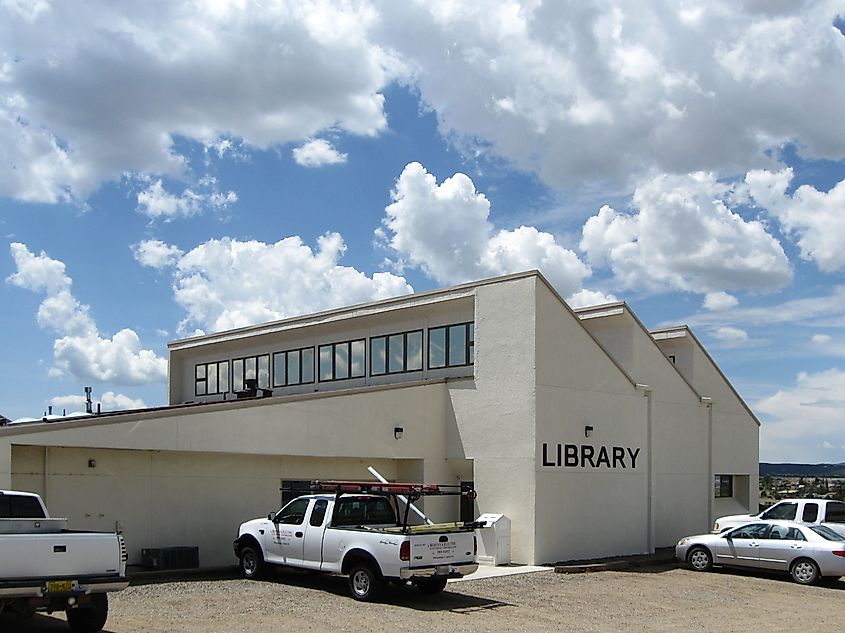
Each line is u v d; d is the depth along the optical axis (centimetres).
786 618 1571
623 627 1432
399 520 1761
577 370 2362
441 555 1576
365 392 2262
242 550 1838
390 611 1490
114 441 1803
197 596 1593
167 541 1953
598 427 2406
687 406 2809
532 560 2175
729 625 1484
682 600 1758
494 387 2319
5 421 2386
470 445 2356
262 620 1376
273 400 2077
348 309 2803
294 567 1723
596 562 2272
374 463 2367
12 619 1352
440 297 2503
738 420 3150
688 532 2745
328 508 1683
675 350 3075
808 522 2344
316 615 1434
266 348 3184
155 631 1268
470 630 1343
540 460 2217
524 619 1466
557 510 2252
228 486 2064
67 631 1259
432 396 2416
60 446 1767
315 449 2142
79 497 1827
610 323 2659
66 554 1161
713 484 2894
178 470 1988
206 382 3438
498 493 2272
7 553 1111
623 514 2461
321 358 2952
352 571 1603
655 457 2617
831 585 2034
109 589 1192
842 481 8275
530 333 2247
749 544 2148
